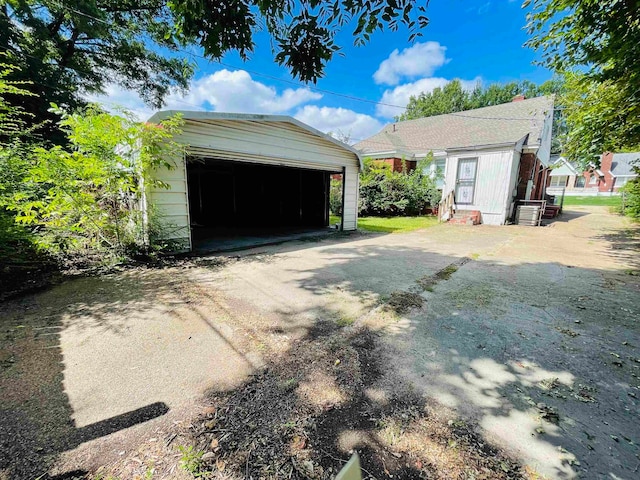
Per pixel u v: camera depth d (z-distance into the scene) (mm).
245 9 2477
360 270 4676
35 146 4316
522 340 2490
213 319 2855
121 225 4871
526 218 10477
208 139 5824
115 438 1446
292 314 2994
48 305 3133
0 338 2428
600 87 5531
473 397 1785
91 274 4258
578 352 2312
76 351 2256
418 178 13594
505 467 1320
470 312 3066
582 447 1432
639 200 10758
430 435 1496
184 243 5777
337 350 2309
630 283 4020
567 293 3641
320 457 1366
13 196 3838
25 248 4035
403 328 2697
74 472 1266
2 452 1350
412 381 1931
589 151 6414
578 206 19344
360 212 13562
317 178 10391
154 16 10938
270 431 1510
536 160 12328
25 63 8094
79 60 10617
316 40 2791
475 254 5867
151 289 3686
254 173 12047
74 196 4301
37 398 1725
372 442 1452
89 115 4680
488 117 14461
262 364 2115
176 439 1451
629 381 1960
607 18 3330
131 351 2268
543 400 1767
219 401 1729
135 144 4844
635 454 1395
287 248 6523
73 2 8617
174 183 5527
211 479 1247
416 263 5137
